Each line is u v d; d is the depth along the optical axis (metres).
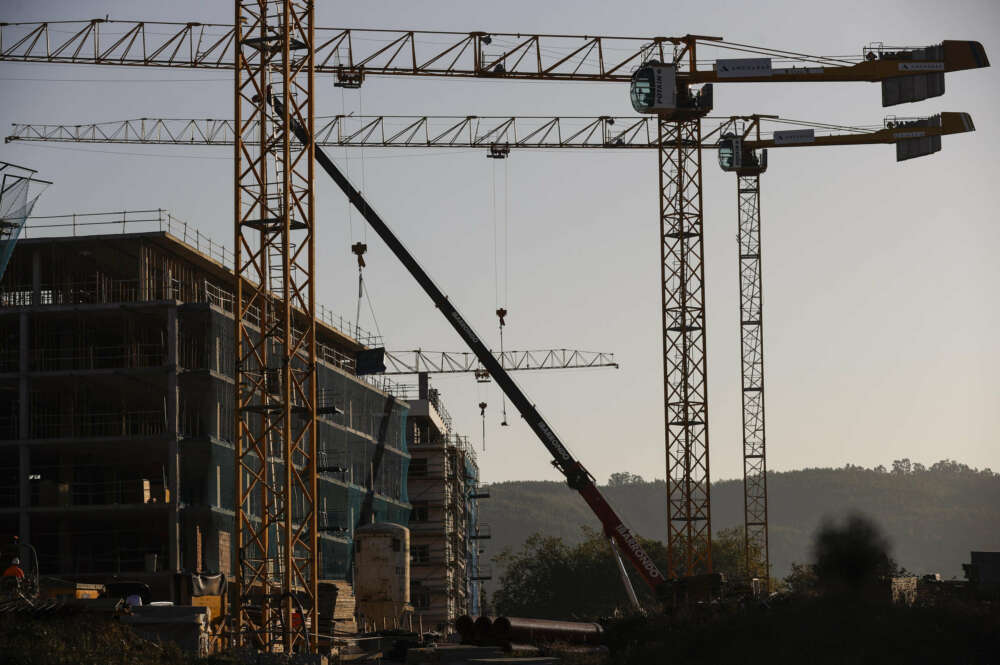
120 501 85.19
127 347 82.44
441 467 136.12
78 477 84.88
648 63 96.00
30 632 38.31
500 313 113.31
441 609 131.62
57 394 85.12
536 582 166.75
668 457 96.44
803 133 114.44
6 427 86.50
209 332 82.19
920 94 96.75
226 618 57.25
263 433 60.59
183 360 83.56
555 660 52.81
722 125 116.88
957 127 110.44
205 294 88.12
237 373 60.56
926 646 46.66
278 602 57.19
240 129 61.84
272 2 62.34
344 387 105.50
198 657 42.38
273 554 87.44
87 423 81.94
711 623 53.91
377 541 84.69
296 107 62.28
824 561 54.84
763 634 50.56
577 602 160.50
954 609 50.22
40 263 84.38
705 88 96.38
